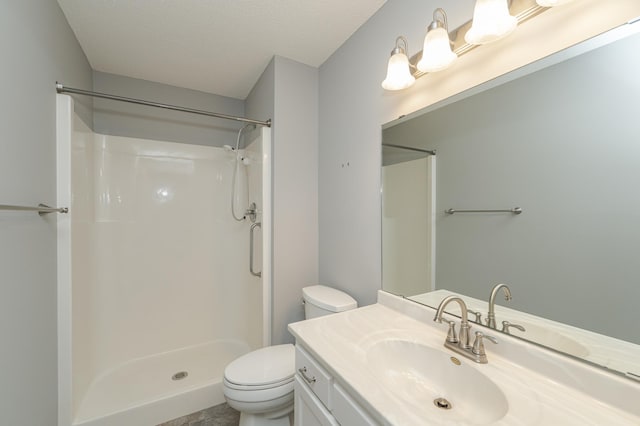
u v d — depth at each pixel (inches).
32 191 43.1
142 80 85.7
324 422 33.6
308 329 41.6
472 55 38.5
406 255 49.3
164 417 62.9
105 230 80.0
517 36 33.3
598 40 26.6
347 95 64.8
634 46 24.5
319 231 76.5
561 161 29.3
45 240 48.1
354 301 59.6
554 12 29.9
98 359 76.8
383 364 35.9
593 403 25.1
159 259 88.0
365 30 59.1
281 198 72.2
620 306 25.2
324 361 33.2
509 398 26.1
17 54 38.4
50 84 49.8
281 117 72.0
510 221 34.1
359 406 28.5
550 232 30.2
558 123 29.5
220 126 97.5
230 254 98.4
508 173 34.3
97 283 78.0
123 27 60.6
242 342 93.6
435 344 36.7
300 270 74.9
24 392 40.6
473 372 31.2
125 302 82.5
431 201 44.8
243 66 77.4
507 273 34.3
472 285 38.4
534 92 31.6
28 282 41.9
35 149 44.1
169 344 88.5
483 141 37.1
